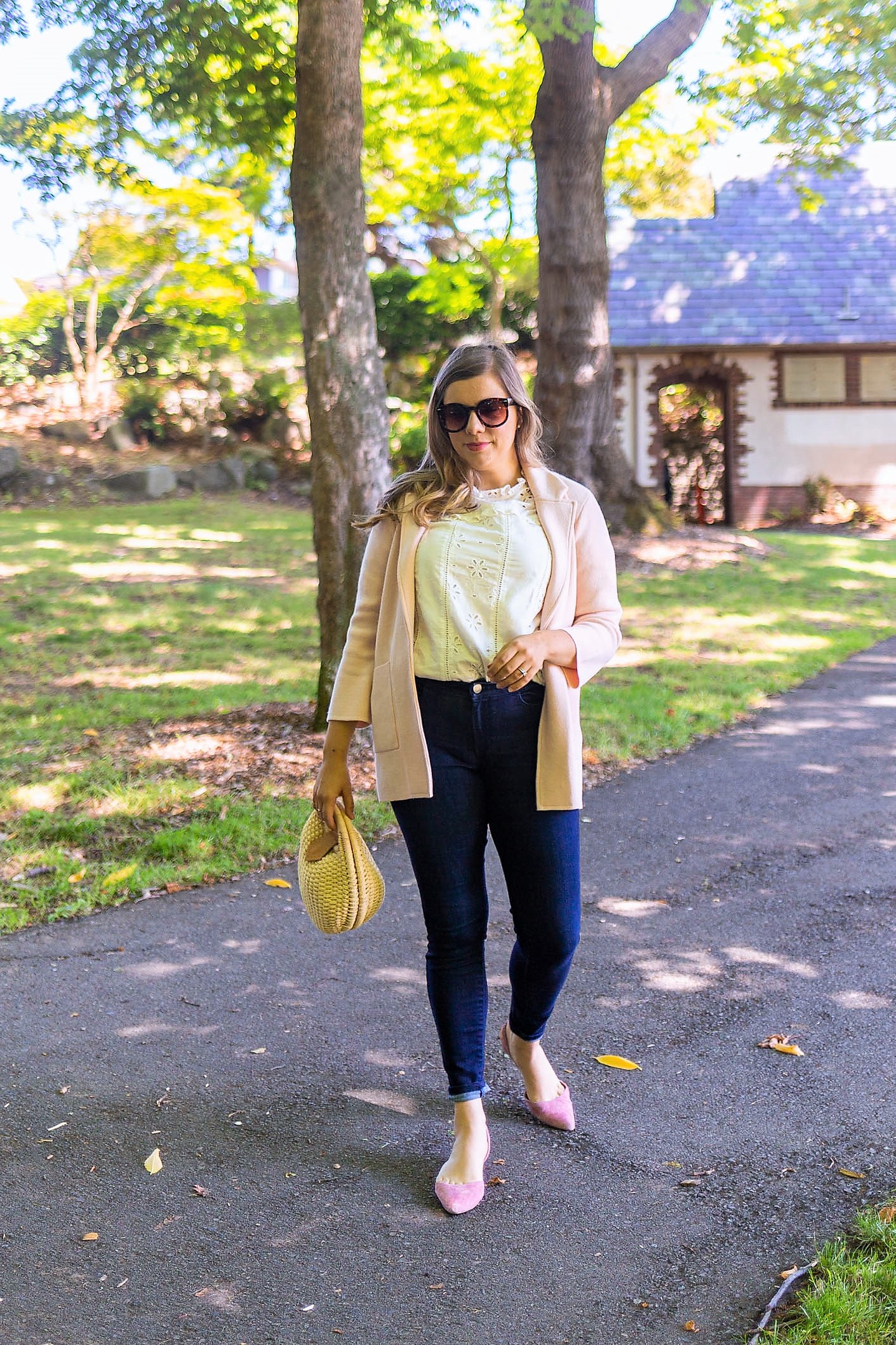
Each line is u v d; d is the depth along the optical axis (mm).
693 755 7020
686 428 24781
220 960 4102
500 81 17562
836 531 22219
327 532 6980
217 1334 2256
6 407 25141
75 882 4824
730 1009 3691
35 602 12086
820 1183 2721
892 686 8883
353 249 6773
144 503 21234
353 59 6641
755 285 23266
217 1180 2783
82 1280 2418
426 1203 2686
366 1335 2248
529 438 2730
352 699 2727
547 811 2652
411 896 4734
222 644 10398
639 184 21016
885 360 23203
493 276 22391
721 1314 2283
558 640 2570
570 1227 2584
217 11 9539
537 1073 2982
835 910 4543
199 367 25781
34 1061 3371
